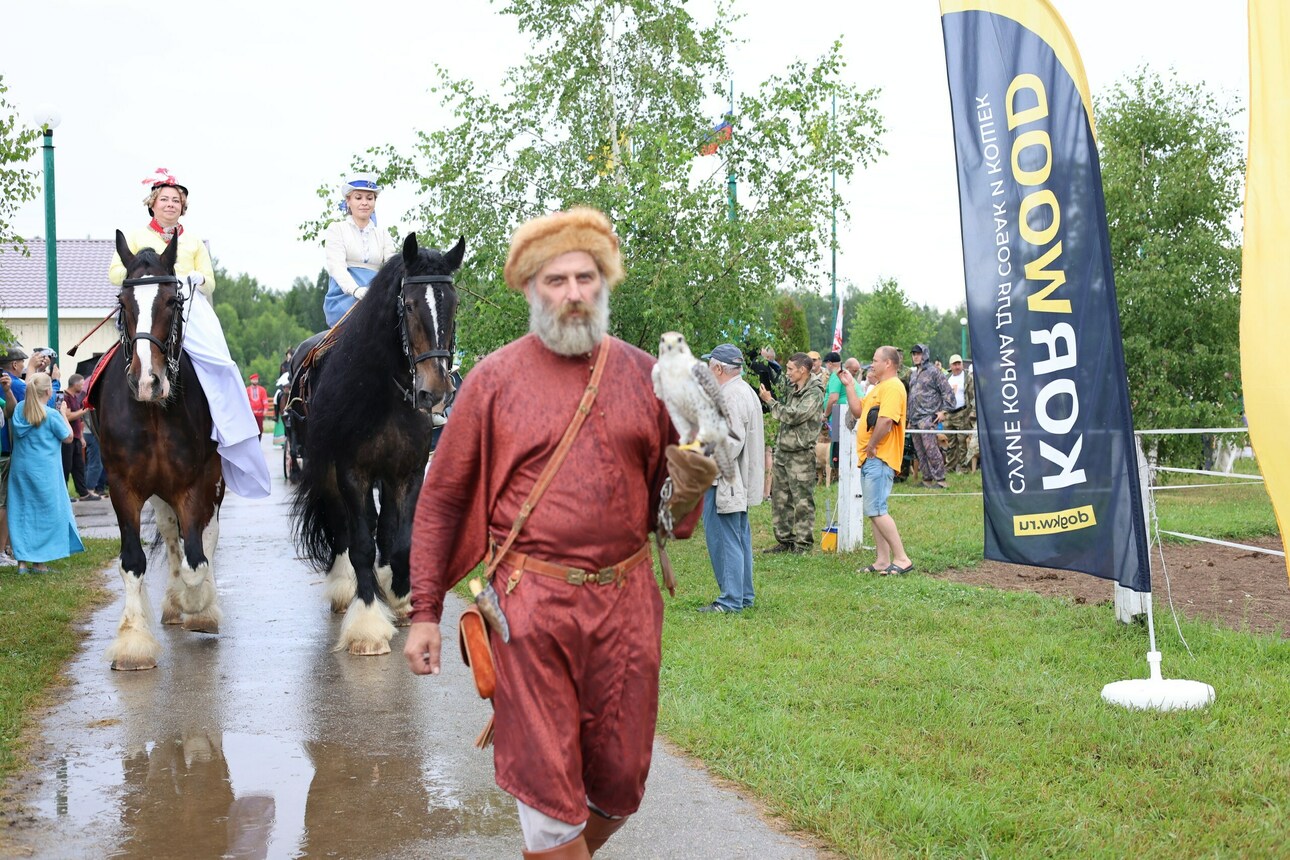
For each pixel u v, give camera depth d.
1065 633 7.37
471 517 3.24
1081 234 5.93
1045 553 6.05
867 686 6.16
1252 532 12.09
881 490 9.65
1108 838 4.07
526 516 3.06
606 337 3.23
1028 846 3.99
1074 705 5.68
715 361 8.18
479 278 12.98
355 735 5.61
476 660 3.07
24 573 10.50
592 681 3.11
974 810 4.27
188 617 7.99
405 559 7.82
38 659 7.07
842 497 11.20
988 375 6.14
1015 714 5.63
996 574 9.99
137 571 7.12
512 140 13.59
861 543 11.26
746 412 8.11
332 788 4.87
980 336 6.13
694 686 6.16
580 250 3.11
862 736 5.26
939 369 17.55
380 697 6.29
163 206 7.53
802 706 5.81
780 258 12.12
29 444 10.39
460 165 13.20
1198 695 5.60
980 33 6.04
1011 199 6.03
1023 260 6.03
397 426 7.39
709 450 3.00
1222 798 4.44
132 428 6.91
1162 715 5.45
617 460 3.11
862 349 41.69
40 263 33.00
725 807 4.55
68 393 18.36
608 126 14.66
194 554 7.38
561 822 2.96
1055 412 6.00
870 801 4.43
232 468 7.52
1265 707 5.51
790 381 11.22
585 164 13.99
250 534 13.78
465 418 3.17
